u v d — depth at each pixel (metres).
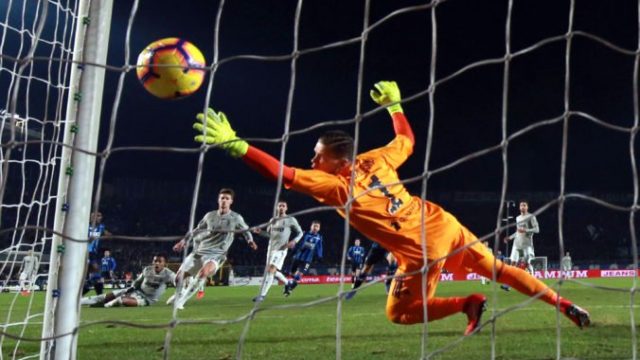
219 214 8.95
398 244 4.22
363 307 9.04
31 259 5.78
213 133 3.47
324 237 40.09
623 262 34.28
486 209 45.75
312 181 4.00
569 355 4.34
